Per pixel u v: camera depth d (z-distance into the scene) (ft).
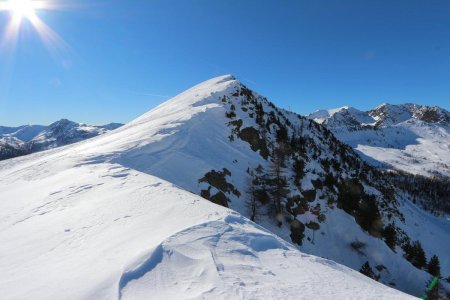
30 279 34.50
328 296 29.99
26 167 130.82
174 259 33.86
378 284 40.04
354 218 201.05
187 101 266.98
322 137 390.63
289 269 35.94
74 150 161.89
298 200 179.63
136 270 31.22
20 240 50.75
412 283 174.19
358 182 255.70
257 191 167.63
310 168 230.68
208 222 45.39
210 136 194.59
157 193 65.10
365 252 182.19
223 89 291.79
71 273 33.94
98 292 28.25
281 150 218.38
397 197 375.45
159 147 150.71
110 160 123.34
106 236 45.09
